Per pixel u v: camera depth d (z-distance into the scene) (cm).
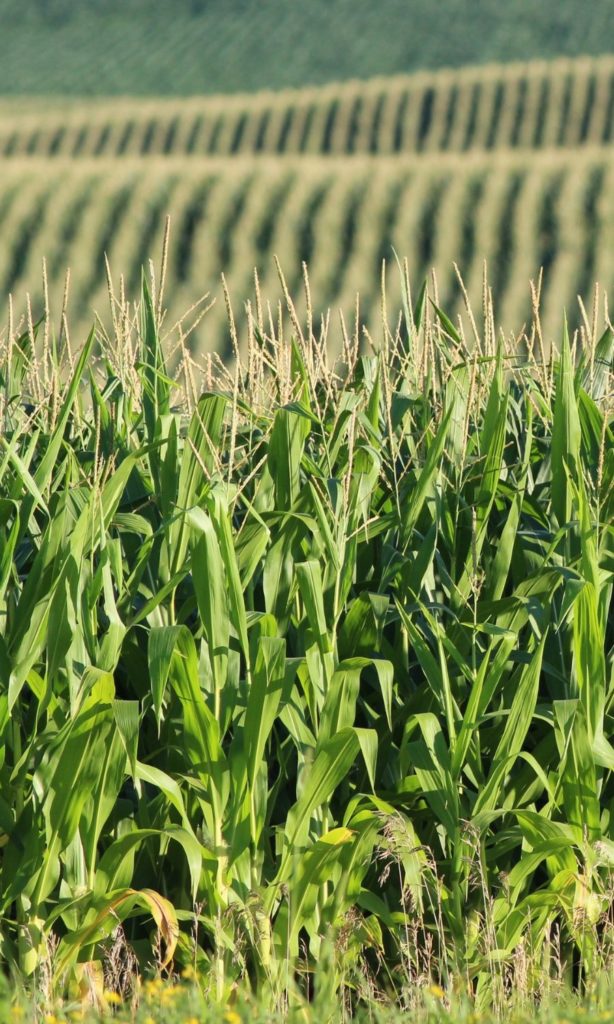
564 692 1478
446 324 1727
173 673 1327
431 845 1485
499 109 14888
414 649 1453
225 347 6606
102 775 1318
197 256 8262
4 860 1390
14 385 1756
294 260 8150
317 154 14325
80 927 1349
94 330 1390
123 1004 1240
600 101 14650
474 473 1545
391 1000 1388
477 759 1406
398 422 1564
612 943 1377
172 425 1440
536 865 1385
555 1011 1192
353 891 1393
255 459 1623
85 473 1531
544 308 7281
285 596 1430
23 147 13862
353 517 1449
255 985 1390
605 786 1509
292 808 1355
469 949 1387
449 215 8425
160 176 8994
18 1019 1130
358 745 1332
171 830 1323
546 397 1650
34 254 8262
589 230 8094
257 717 1309
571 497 1460
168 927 1285
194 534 1391
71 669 1340
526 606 1403
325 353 1683
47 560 1335
